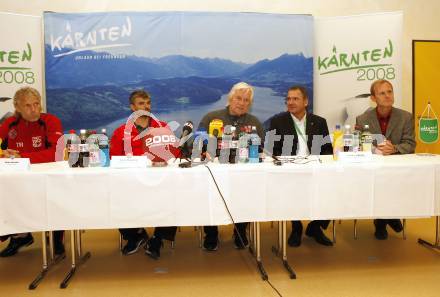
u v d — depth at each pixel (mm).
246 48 4242
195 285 2521
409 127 3414
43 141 3168
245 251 3178
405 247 3209
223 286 2498
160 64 4207
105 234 3736
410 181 2498
